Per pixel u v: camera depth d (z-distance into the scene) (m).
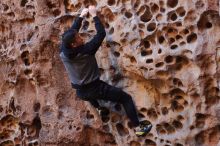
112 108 8.41
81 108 8.70
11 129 9.44
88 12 8.13
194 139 7.97
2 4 9.18
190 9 7.65
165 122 8.12
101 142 8.71
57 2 8.66
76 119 8.70
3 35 9.35
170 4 7.84
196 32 7.70
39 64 8.86
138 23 8.02
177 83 7.96
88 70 7.61
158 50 7.92
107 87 7.86
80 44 7.47
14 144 9.43
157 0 7.86
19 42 9.04
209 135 7.95
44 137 8.88
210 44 7.66
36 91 9.05
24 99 9.20
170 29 7.85
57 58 8.80
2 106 9.43
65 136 8.72
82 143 8.74
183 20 7.71
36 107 9.13
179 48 7.80
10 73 9.26
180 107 8.05
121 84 8.34
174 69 7.91
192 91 7.82
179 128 8.08
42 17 8.74
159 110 8.16
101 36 7.50
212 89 7.80
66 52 7.43
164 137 8.14
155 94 8.17
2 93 9.42
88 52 7.46
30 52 8.86
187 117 7.94
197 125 7.94
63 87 8.83
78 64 7.51
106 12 8.25
